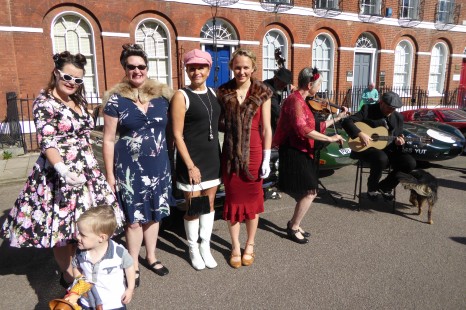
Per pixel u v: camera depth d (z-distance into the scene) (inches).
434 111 325.7
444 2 621.0
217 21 446.3
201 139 118.5
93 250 86.1
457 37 640.4
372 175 182.9
